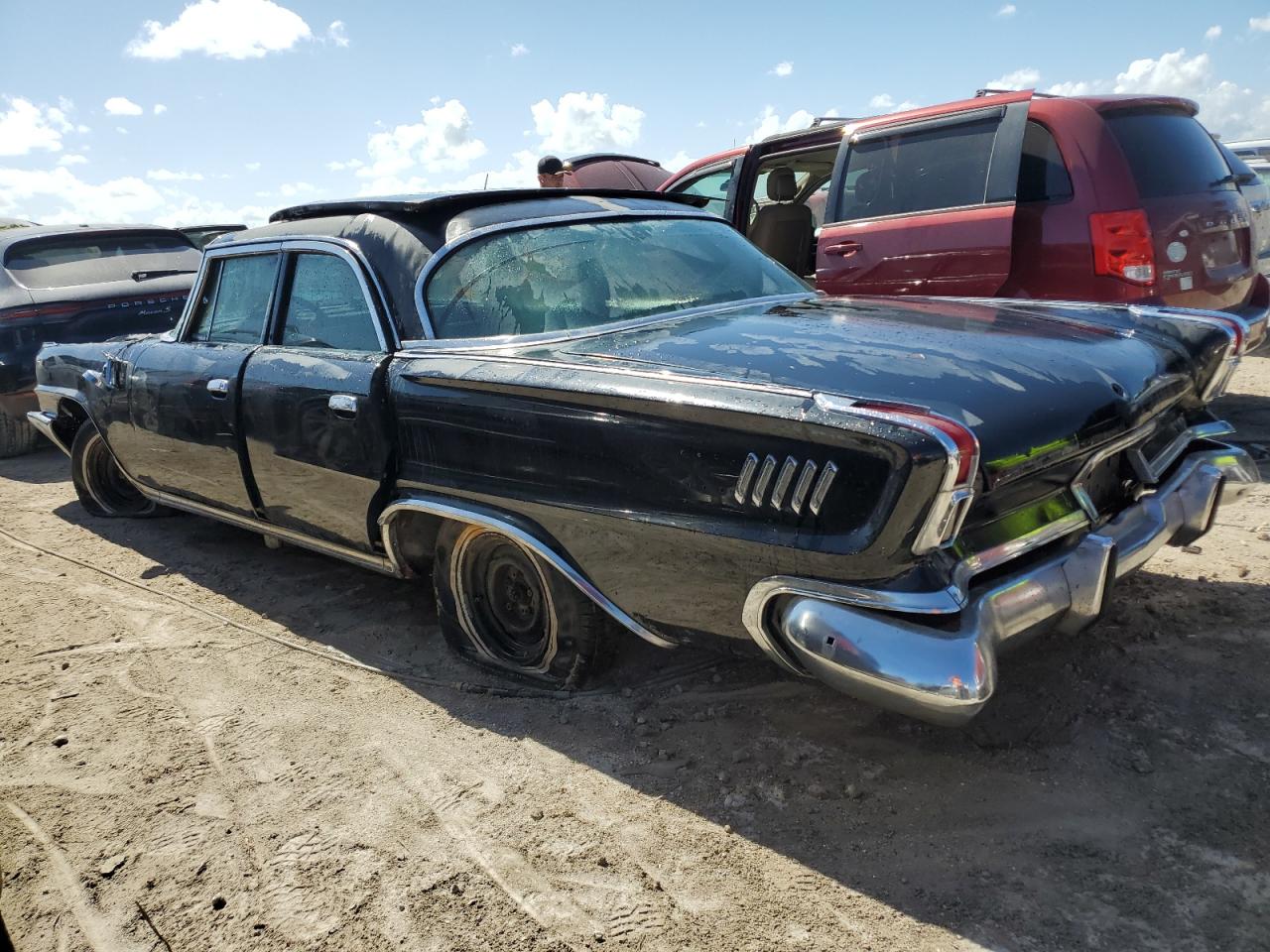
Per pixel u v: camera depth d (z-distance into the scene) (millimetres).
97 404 4707
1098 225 4434
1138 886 2062
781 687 2980
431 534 3299
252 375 3623
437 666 3354
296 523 3676
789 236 6082
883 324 2811
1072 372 2432
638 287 3246
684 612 2457
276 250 3730
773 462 2135
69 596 4266
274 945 2107
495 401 2723
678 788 2539
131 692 3311
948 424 1940
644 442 2373
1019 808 2342
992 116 4746
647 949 2008
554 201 3537
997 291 4746
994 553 2184
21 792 2750
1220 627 3119
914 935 1985
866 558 2025
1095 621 2424
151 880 2348
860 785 2480
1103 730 2615
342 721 3027
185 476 4207
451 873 2287
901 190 5078
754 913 2082
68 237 7516
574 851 2330
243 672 3410
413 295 3146
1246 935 1909
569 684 3033
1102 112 4582
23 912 2273
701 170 6734
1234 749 2496
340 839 2443
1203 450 2973
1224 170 5098
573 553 2654
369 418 3109
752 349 2559
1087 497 2480
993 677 2021
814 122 5953
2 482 6730
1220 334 2920
